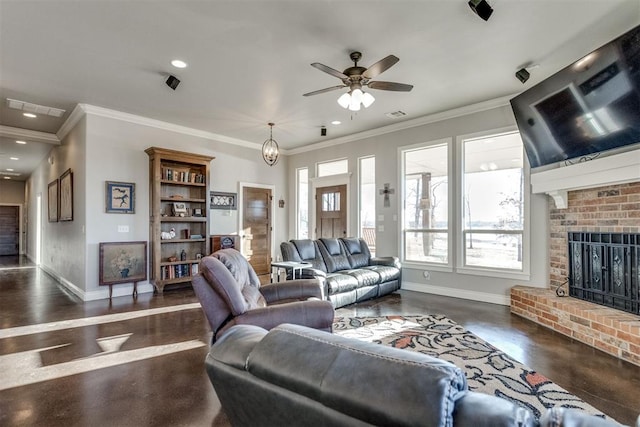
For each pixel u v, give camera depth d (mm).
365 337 3309
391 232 5926
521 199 4578
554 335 3363
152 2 2646
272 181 7543
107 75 3943
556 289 3947
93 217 5020
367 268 5164
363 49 3359
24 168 9625
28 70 3807
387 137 6027
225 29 3020
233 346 1084
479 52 3424
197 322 3836
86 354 2918
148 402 2170
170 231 5824
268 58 3551
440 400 690
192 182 5883
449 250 5215
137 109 5125
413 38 3166
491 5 2678
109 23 2926
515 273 4559
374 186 6312
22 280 6586
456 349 2988
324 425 831
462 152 5098
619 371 2549
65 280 6008
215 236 6234
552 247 4145
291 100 4750
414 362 782
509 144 4707
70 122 5527
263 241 7305
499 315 4102
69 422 1958
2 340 3254
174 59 3574
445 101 4781
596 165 3275
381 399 734
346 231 6613
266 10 2752
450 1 2643
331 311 2355
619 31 3035
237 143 6879
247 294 2580
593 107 3127
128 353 2943
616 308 3227
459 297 5090
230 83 4180
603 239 3418
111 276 4992
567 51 3402
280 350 955
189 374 2555
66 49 3359
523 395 2199
